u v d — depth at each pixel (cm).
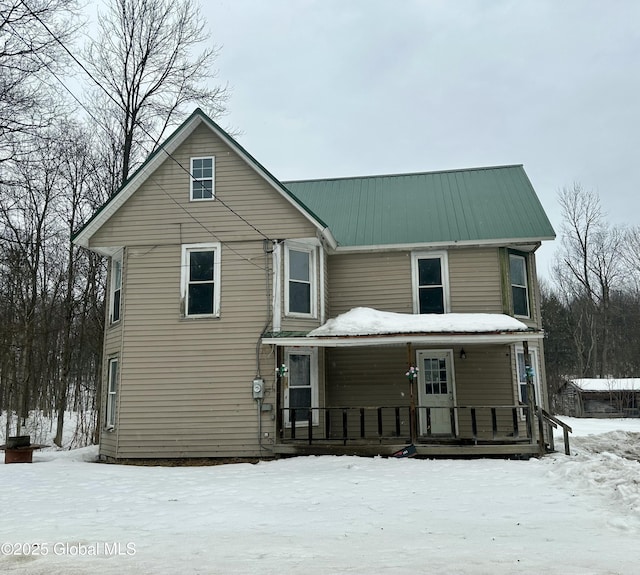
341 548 573
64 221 2544
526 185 1802
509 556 529
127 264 1491
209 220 1491
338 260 1669
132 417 1412
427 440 1343
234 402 1396
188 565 511
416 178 1958
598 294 4678
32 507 838
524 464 1177
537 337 1300
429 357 1598
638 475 880
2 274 2488
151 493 948
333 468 1176
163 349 1438
